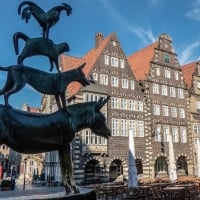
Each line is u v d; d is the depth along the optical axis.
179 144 41.78
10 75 6.94
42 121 6.69
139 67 43.38
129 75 38.62
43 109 46.88
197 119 44.78
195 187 20.25
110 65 37.31
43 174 44.97
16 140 6.43
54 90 7.32
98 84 35.62
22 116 6.54
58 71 7.70
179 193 17.73
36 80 7.18
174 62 44.00
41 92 7.29
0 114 6.31
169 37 44.25
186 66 49.50
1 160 83.12
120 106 36.81
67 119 7.06
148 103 39.59
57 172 36.84
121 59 38.44
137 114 38.09
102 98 7.75
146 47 45.78
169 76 42.97
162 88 41.69
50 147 6.88
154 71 41.50
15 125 6.38
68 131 6.99
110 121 35.47
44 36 7.80
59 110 7.18
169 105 41.94
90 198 6.76
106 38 39.66
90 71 35.47
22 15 7.62
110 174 34.88
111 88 36.56
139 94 39.00
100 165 33.84
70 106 7.41
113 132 35.41
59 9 8.05
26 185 39.03
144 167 37.34
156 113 40.28
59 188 31.03
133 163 20.92
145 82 40.06
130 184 20.23
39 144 6.68
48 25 7.83
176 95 43.16
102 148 34.12
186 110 43.84
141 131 38.03
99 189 20.25
